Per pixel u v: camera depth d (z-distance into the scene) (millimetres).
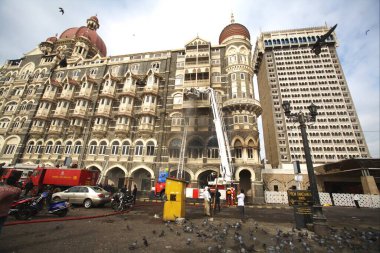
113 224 10703
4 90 46719
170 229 9625
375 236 9133
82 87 40438
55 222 10680
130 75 39094
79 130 37625
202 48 39188
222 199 24281
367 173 32156
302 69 95438
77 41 53125
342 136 80625
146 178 34219
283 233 9344
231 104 32406
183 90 35500
